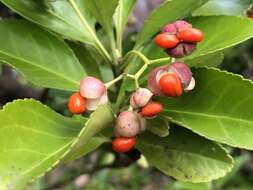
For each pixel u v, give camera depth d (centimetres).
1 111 8
